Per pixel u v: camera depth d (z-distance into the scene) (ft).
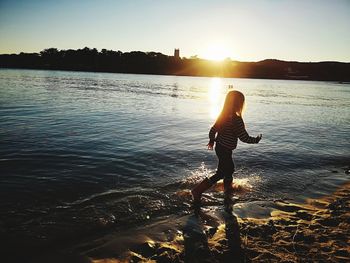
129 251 12.35
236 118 16.83
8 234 13.35
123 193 18.17
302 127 49.24
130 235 13.60
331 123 55.06
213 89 174.19
